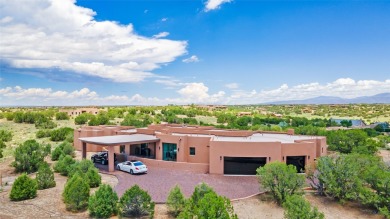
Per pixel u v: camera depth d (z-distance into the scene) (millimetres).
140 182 28938
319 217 18438
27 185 24438
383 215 23172
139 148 40844
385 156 49469
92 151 45844
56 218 20219
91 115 89000
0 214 20641
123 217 20625
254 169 33125
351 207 24641
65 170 32594
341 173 25234
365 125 98000
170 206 21578
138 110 121750
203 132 42250
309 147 34062
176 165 34562
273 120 100750
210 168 32562
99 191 21188
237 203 23797
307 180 30625
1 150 44875
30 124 81312
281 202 23859
